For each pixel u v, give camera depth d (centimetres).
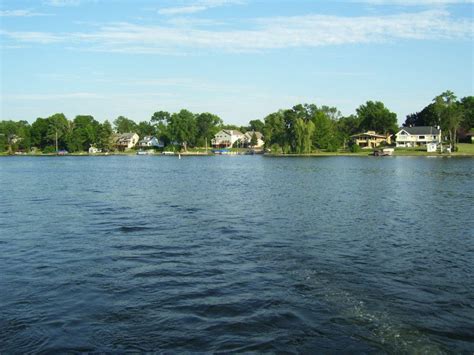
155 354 1128
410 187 5144
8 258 2011
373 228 2709
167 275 1748
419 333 1230
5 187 5403
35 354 1129
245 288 1591
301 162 11619
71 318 1340
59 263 1927
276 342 1184
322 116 17400
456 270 1823
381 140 19162
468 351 1134
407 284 1641
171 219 3039
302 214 3241
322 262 1934
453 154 14288
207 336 1221
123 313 1376
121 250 2155
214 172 8231
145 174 7825
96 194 4619
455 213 3278
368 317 1332
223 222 2919
